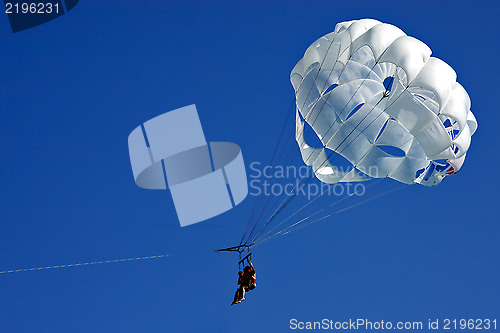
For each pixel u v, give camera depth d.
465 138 60.72
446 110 57.62
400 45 57.34
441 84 57.09
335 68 61.88
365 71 61.88
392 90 59.53
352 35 59.47
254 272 62.44
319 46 62.09
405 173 62.06
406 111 58.34
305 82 63.00
